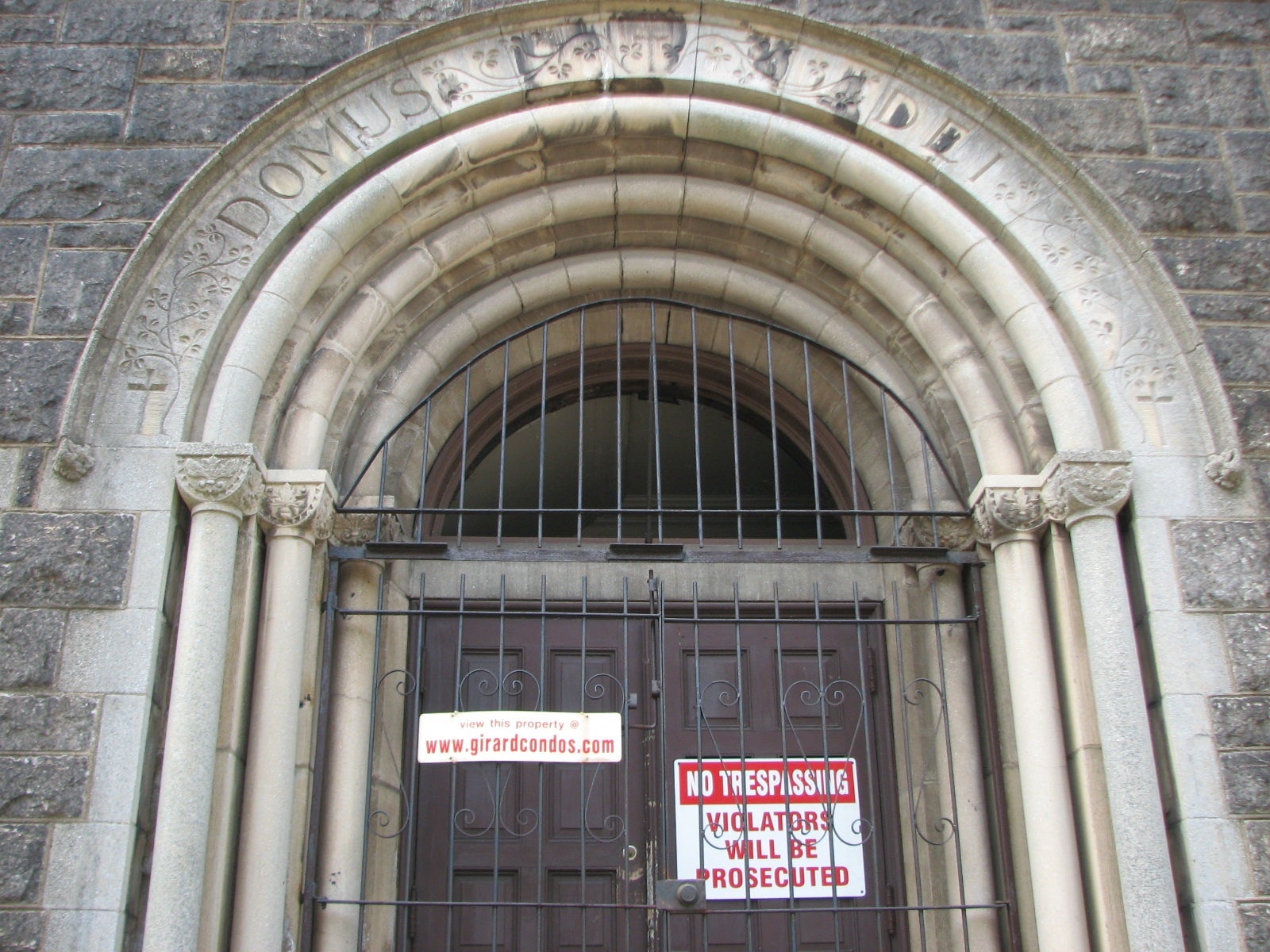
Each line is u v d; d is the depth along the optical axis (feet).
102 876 13.53
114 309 15.99
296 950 14.69
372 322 17.43
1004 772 16.05
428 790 17.49
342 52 18.02
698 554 16.33
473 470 20.48
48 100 17.52
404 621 17.57
